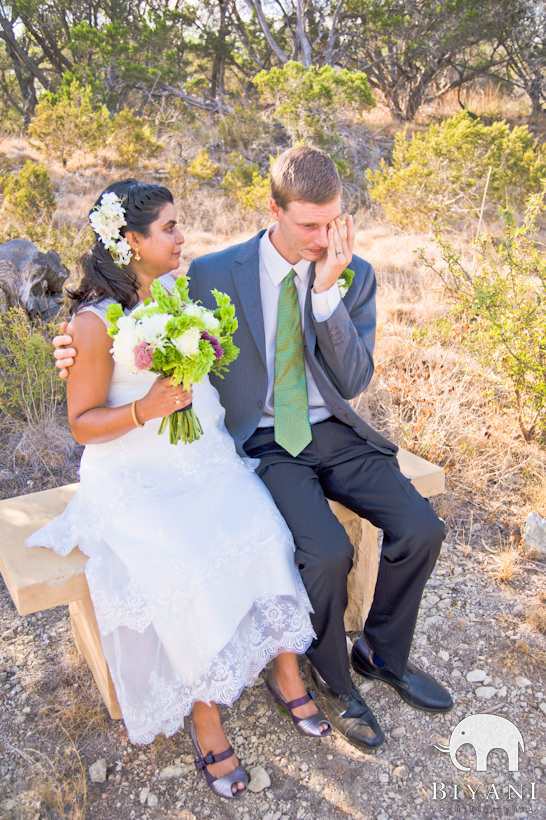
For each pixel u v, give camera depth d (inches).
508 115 674.2
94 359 79.2
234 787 77.5
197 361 71.1
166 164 470.6
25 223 313.3
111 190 82.0
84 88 514.6
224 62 685.3
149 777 81.4
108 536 78.9
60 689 93.0
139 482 80.9
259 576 78.9
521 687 94.4
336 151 446.9
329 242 83.9
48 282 185.8
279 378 94.2
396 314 208.4
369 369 96.8
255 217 361.1
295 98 443.8
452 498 134.5
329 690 87.4
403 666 88.9
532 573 117.0
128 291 82.3
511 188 346.3
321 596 79.7
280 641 78.5
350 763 83.6
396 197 328.8
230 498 81.9
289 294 92.0
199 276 96.6
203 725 79.4
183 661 74.3
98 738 86.1
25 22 661.9
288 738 86.8
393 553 84.4
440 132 365.7
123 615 74.0
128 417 77.0
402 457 107.8
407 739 87.0
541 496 133.0
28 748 84.1
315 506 85.9
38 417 151.7
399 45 646.5
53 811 76.7
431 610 108.7
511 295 156.5
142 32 605.3
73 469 140.3
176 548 75.4
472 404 159.6
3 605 109.2
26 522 90.6
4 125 634.8
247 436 95.4
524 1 597.9
